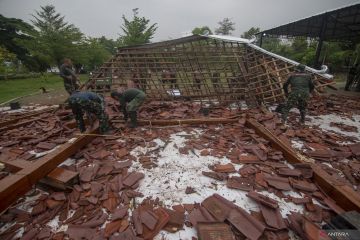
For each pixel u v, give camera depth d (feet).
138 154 13.28
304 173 10.42
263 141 14.29
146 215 8.00
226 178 10.59
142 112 21.35
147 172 11.23
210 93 25.64
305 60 74.79
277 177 10.41
